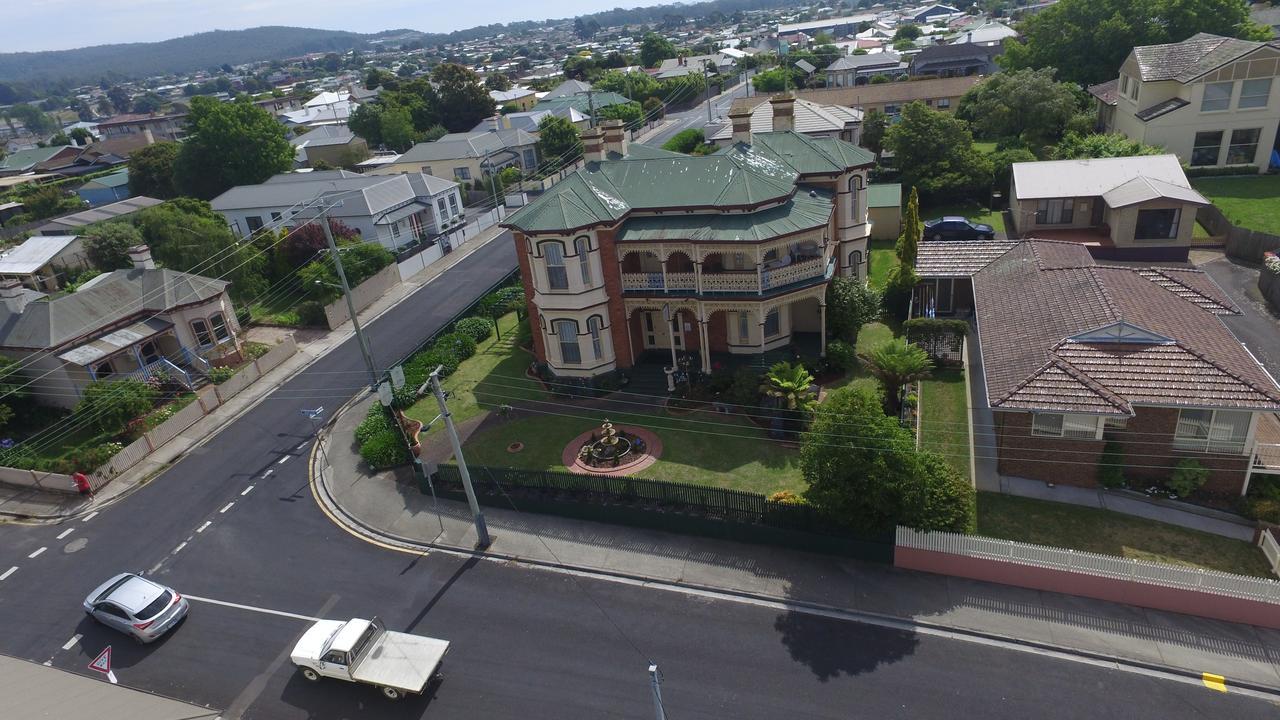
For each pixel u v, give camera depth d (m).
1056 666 20.62
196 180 78.69
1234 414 24.94
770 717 19.83
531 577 25.92
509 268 57.62
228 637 24.31
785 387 31.69
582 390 36.75
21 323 39.62
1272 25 85.75
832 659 21.47
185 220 55.62
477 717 20.66
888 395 32.75
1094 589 22.62
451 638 23.48
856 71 119.75
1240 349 27.62
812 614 23.16
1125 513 25.69
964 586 23.69
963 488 24.86
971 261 40.31
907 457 23.39
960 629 22.06
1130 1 74.19
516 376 39.66
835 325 38.16
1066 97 65.06
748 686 20.83
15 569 28.58
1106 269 34.19
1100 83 75.56
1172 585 21.73
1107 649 21.00
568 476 28.98
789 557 25.66
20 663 19.09
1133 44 73.38
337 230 57.25
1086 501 26.41
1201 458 25.75
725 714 20.03
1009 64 82.19
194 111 78.25
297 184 68.50
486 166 80.88
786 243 33.81
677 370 36.34
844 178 39.22
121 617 24.36
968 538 23.38
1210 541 24.22
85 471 33.53
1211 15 71.38
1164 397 25.20
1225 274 42.53
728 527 26.59
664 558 26.23
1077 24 76.88
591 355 36.66
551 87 166.75
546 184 79.88
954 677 20.53
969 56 107.12
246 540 29.22
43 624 25.55
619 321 36.78
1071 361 27.14
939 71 109.12
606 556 26.58
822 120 63.44
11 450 35.94
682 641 22.62
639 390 36.69
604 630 23.31
